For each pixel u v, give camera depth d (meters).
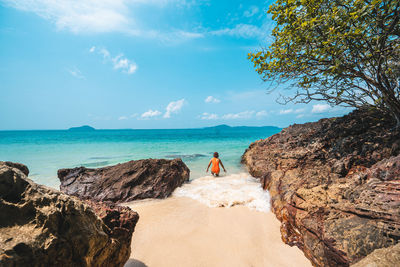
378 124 6.05
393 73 5.11
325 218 2.91
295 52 5.35
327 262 2.42
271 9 5.39
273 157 8.00
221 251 2.95
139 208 4.75
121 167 6.68
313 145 7.07
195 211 4.47
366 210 2.59
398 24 3.97
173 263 2.67
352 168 4.46
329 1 4.42
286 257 2.82
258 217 4.14
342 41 4.29
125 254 2.37
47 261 1.39
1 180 1.47
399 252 1.69
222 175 8.36
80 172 6.52
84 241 1.65
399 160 3.13
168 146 24.17
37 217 1.48
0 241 1.24
